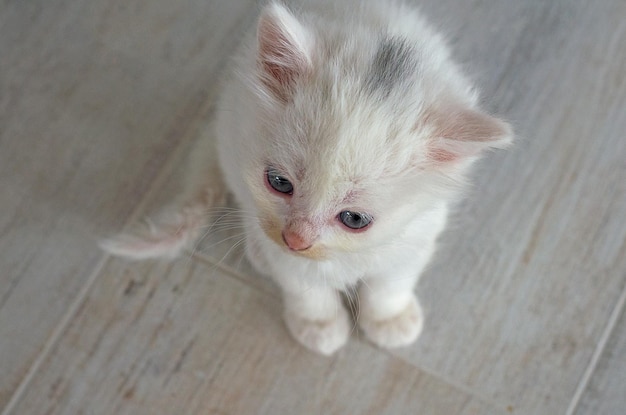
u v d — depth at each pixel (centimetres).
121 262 63
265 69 52
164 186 64
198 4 67
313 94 51
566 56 66
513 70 65
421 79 52
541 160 64
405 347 63
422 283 63
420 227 55
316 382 62
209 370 62
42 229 64
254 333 63
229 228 64
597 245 64
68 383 62
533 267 63
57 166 64
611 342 63
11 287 63
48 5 66
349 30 53
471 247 64
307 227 52
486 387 62
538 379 62
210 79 66
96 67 66
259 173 53
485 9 66
